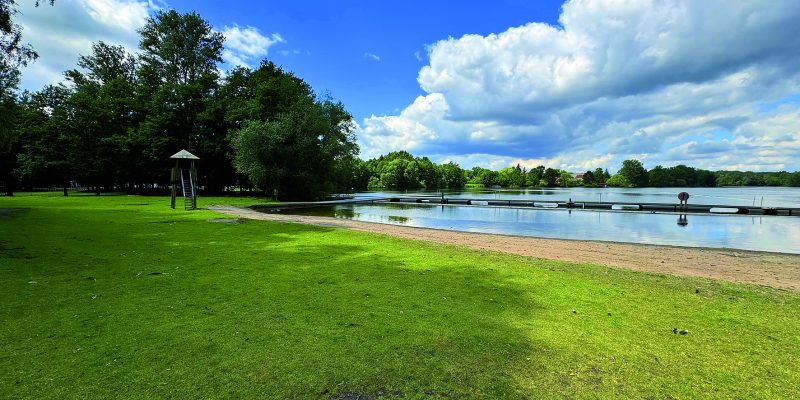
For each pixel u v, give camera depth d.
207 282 6.55
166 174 45.50
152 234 12.93
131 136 44.56
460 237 13.98
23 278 6.64
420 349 3.91
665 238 16.25
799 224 21.50
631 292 6.21
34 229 13.09
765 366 3.62
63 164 42.97
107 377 3.27
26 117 44.91
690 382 3.31
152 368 3.44
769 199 51.09
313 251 9.88
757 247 13.98
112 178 49.84
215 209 25.58
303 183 39.19
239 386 3.17
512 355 3.79
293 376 3.34
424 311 5.10
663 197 59.78
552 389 3.16
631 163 151.50
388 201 42.56
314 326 4.51
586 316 4.97
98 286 6.21
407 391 3.12
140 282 6.51
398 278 6.97
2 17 11.73
